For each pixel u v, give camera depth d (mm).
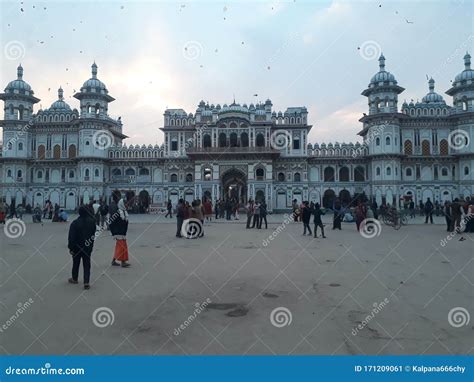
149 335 5402
